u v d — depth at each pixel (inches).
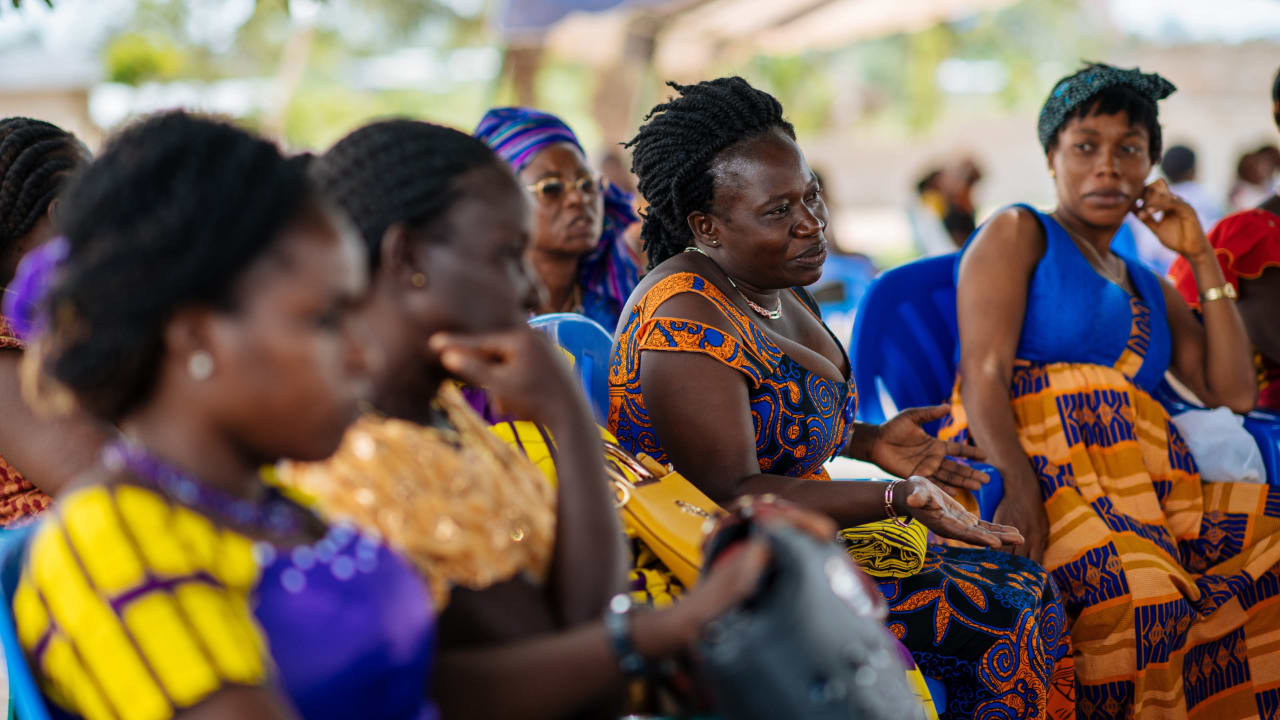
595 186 130.0
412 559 54.6
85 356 43.6
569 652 53.8
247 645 43.7
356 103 828.6
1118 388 116.1
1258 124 775.7
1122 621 104.0
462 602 55.8
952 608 90.8
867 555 90.4
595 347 99.4
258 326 43.8
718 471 86.0
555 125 128.4
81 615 43.1
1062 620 95.0
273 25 721.0
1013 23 992.2
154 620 42.5
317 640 46.5
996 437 111.6
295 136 739.4
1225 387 125.0
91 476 46.6
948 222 335.3
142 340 43.3
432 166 56.9
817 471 96.1
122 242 42.9
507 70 388.5
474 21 839.7
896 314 125.5
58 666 44.9
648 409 88.0
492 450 61.9
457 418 62.1
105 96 668.7
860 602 52.4
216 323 43.4
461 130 59.8
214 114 51.5
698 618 51.9
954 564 96.6
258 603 45.8
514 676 53.9
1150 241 249.3
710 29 317.4
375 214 56.4
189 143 44.4
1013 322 114.9
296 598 46.3
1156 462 117.2
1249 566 113.3
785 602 49.4
